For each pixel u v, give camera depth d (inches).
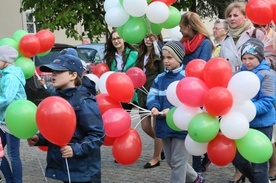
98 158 126.0
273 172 186.2
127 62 218.1
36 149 264.1
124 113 142.4
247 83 123.9
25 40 195.5
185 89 127.8
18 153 173.8
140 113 175.8
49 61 336.5
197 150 133.8
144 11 179.2
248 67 145.7
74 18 472.1
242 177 185.2
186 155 153.8
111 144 148.2
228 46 187.9
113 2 190.1
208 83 128.9
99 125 121.4
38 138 125.0
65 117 109.2
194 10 528.7
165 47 155.6
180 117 133.3
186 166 156.0
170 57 155.1
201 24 184.7
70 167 121.2
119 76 151.0
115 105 151.6
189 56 184.7
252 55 143.2
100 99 150.1
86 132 120.9
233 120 124.0
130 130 145.8
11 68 162.9
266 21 173.0
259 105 138.0
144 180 196.7
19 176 174.6
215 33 224.5
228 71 127.0
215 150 128.7
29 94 342.0
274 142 172.1
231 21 185.5
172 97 140.3
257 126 143.3
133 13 179.2
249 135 128.8
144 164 221.8
